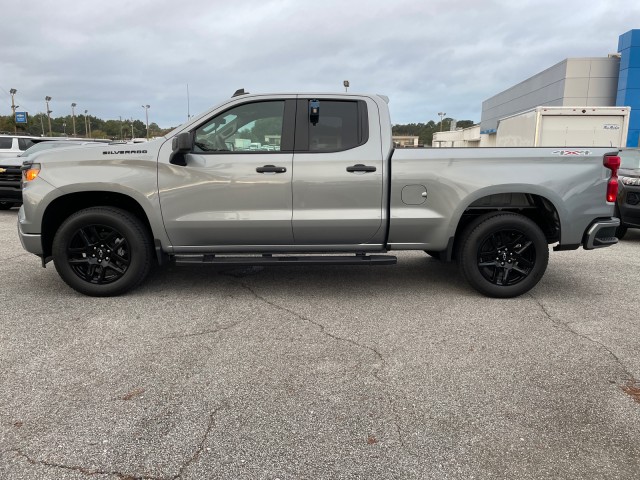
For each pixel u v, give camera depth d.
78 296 5.04
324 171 4.81
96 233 4.89
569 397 3.13
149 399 3.05
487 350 3.84
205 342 3.93
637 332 4.22
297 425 2.80
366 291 5.36
